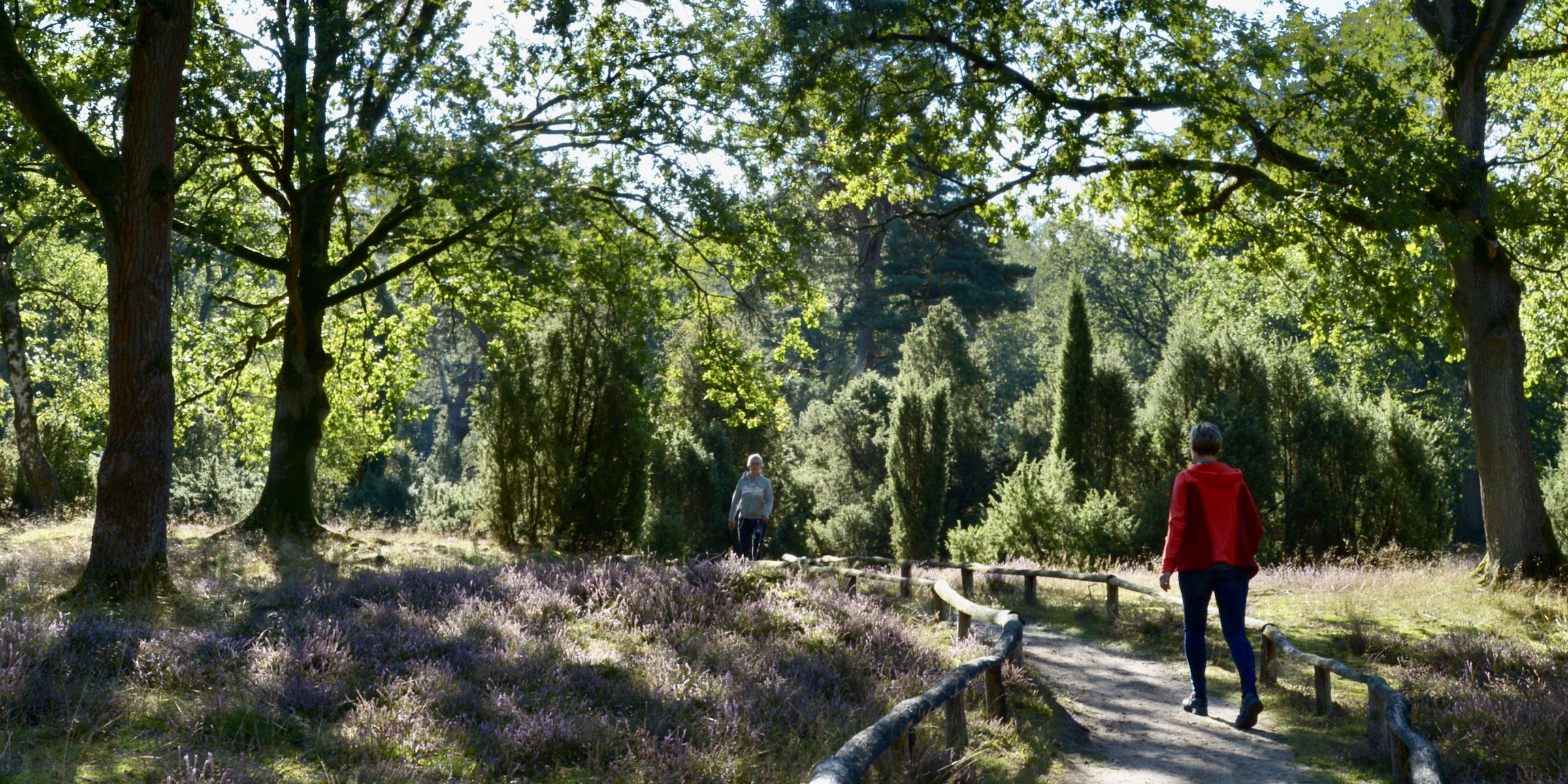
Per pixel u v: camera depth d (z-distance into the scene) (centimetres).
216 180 1859
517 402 2027
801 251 1984
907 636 870
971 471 3697
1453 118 1470
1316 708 741
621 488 2042
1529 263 1812
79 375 3100
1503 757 581
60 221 1590
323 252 1844
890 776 527
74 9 1430
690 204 1778
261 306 1948
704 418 3269
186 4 1055
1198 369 2492
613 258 1938
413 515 3622
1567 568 1373
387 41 1630
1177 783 591
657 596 923
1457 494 3716
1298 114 1406
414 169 1539
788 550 3419
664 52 1791
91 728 498
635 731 574
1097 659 988
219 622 812
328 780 458
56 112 1025
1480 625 1106
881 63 1605
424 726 546
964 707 642
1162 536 2206
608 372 2039
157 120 1048
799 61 1560
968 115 1547
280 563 1405
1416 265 1430
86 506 2520
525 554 1836
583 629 848
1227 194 1553
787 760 553
